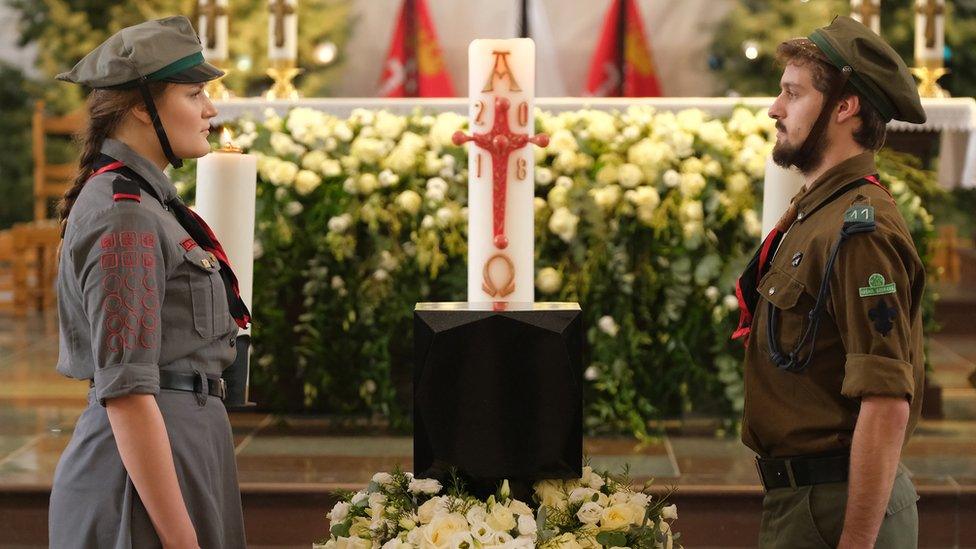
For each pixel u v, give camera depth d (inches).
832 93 94.2
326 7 402.6
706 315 209.2
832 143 95.3
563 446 99.9
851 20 95.8
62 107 423.5
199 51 97.0
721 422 216.7
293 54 263.9
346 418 216.1
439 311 99.9
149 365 88.8
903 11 386.0
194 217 99.5
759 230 203.0
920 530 173.2
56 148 430.6
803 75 95.3
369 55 417.4
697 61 408.8
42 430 220.2
